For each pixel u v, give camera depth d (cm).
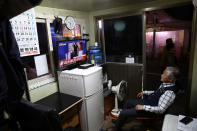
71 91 233
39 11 224
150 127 246
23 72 99
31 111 128
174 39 333
